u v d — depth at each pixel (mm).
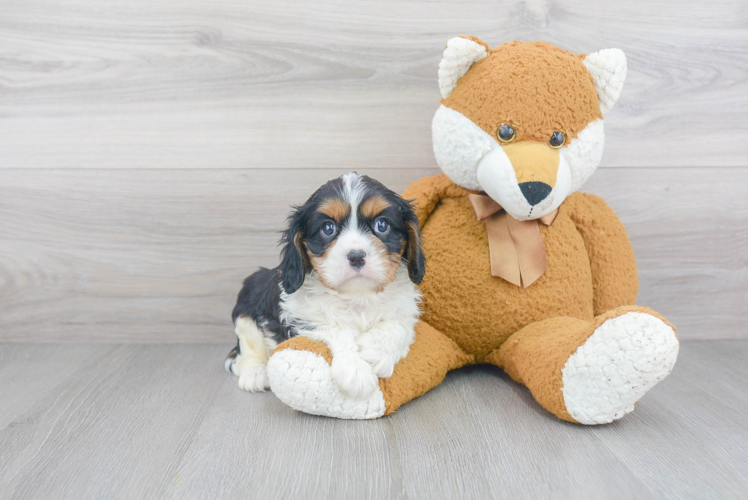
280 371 1526
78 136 2191
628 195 2281
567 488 1238
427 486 1248
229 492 1227
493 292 1809
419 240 1730
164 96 2184
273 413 1639
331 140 2229
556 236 1841
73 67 2156
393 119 2223
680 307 2355
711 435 1489
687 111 2242
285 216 2258
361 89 2203
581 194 2031
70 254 2254
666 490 1232
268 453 1394
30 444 1445
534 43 1786
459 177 1824
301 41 2172
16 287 2262
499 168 1663
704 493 1222
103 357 2141
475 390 1803
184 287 2293
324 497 1208
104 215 2236
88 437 1483
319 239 1616
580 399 1484
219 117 2201
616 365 1403
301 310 1694
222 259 2283
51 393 1786
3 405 1691
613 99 1744
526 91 1651
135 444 1444
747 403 1709
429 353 1762
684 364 2066
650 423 1559
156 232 2256
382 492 1226
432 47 2188
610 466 1328
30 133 2182
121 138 2199
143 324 2312
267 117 2209
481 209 1826
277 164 2234
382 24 2166
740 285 2350
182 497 1209
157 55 2162
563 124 1673
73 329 2305
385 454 1386
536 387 1603
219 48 2164
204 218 2254
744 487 1246
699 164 2271
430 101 2213
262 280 1947
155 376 1947
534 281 1796
